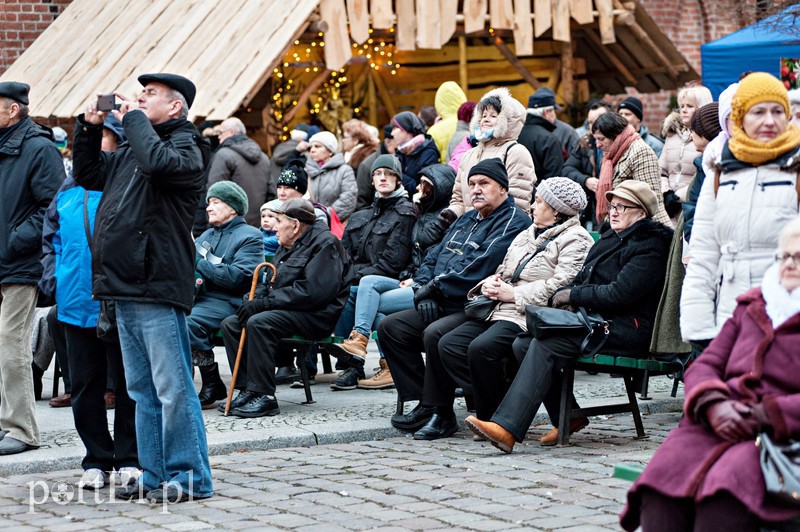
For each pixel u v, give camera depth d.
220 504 7.90
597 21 21.44
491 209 10.68
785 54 17.66
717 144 8.26
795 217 6.33
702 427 5.73
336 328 13.04
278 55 17.88
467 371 10.08
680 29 27.08
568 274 9.97
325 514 7.57
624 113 15.18
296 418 10.96
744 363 5.72
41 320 12.17
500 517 7.39
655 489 5.57
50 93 20.95
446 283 10.48
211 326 11.70
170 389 7.94
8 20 23.22
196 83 18.03
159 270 7.83
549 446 9.80
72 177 8.89
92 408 8.54
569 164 15.01
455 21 20.12
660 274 9.55
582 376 13.30
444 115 16.17
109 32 21.61
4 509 7.90
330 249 11.54
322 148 15.55
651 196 9.71
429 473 8.80
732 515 5.35
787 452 5.39
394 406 11.59
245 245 12.05
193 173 7.84
